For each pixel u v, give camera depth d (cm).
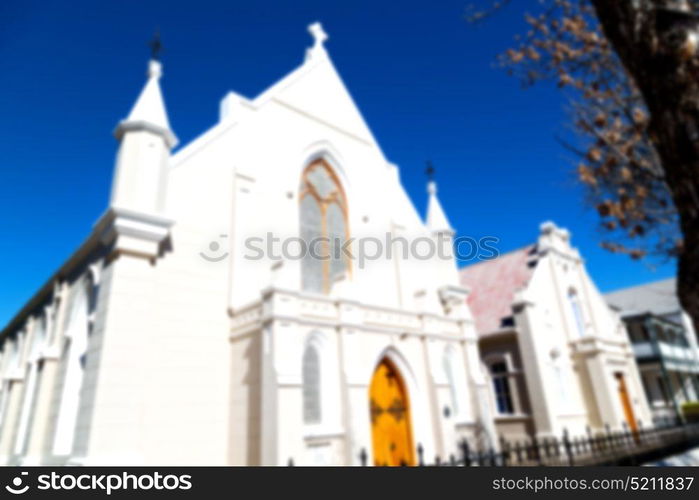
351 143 1905
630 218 739
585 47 767
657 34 269
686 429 1920
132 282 1073
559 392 2025
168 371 1109
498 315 2220
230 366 1241
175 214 1252
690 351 3591
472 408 1564
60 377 1326
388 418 1330
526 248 2536
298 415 1031
